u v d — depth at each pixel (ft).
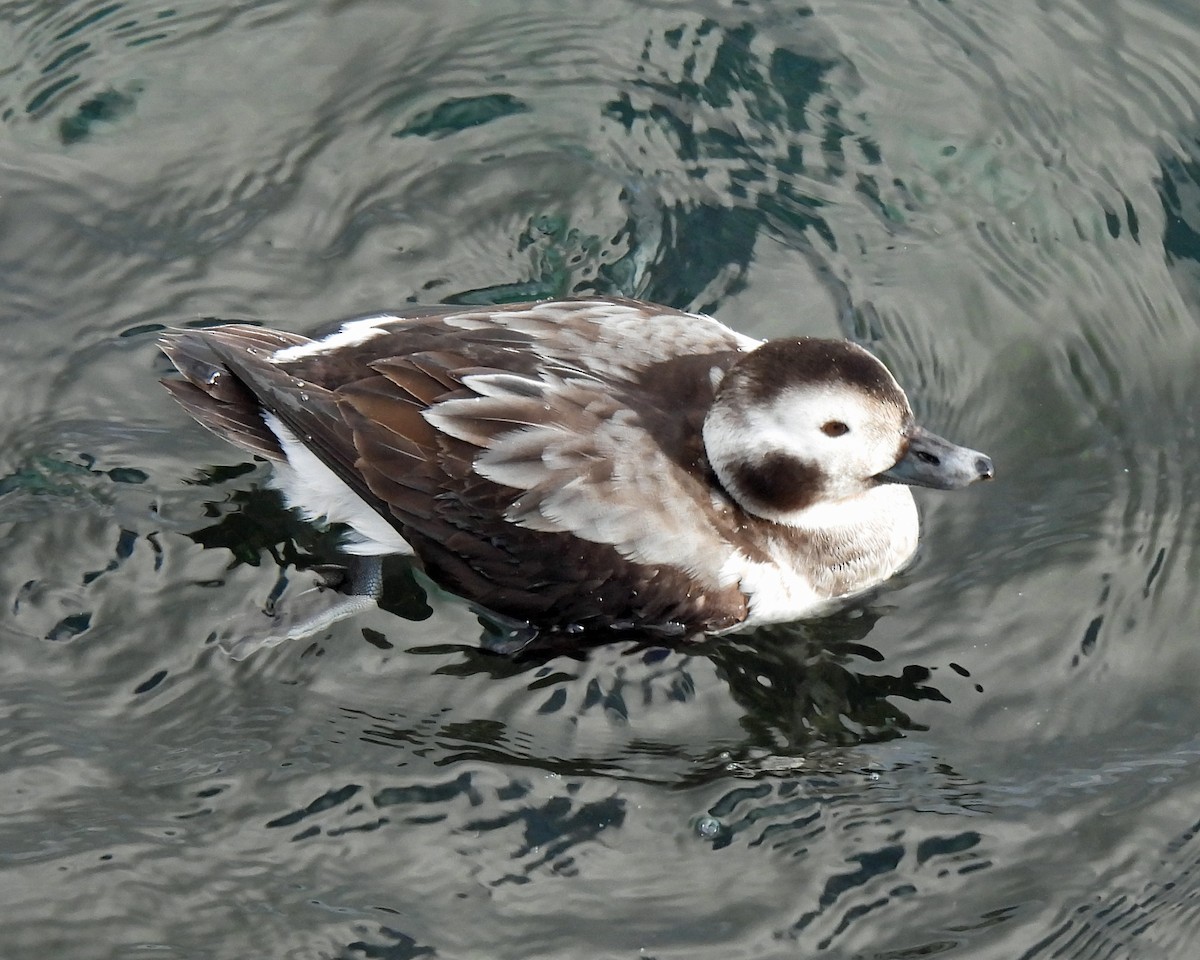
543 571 26.94
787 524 27.99
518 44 37.68
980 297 33.68
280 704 26.96
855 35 38.06
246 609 28.17
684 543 26.71
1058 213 35.12
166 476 30.04
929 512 30.66
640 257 33.91
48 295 32.71
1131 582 29.22
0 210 33.86
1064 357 32.89
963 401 32.17
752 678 27.73
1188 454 31.48
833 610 29.01
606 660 27.76
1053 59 37.78
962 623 28.66
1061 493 30.81
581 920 24.22
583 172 35.35
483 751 26.43
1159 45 38.19
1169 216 35.24
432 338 27.53
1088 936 24.23
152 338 32.17
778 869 24.99
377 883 24.63
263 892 24.45
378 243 33.96
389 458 26.94
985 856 25.26
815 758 26.58
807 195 35.19
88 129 35.47
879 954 23.94
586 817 25.62
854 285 33.68
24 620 27.84
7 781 25.66
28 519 29.14
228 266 33.40
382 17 37.99
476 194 34.91
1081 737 26.96
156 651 27.55
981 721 27.20
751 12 38.42
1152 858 25.20
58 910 24.06
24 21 37.17
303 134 35.73
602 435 26.40
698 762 26.48
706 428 26.96
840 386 26.23
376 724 26.76
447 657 27.68
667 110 36.55
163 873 24.59
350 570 28.73
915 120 36.55
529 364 26.84
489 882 24.71
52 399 31.12
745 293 33.32
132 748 26.27
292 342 28.68
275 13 37.83
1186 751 26.71
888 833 25.50
